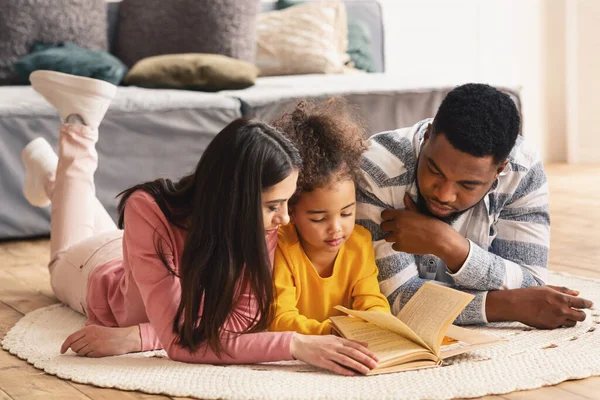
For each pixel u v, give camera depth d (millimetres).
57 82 2439
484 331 2053
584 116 5785
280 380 1698
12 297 2557
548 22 5832
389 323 1811
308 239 1895
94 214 2543
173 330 1797
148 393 1679
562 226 3615
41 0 4238
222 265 1705
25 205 3402
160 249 1811
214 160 1712
